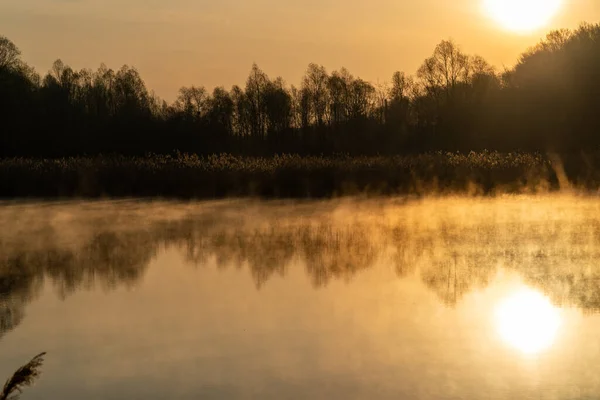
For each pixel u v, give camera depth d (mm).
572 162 31594
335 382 9922
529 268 16125
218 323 12594
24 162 34531
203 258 18078
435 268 16391
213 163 32812
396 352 11008
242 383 9953
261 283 15414
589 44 50781
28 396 9664
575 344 11250
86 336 12062
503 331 11914
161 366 10617
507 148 47906
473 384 9805
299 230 21734
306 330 12125
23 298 14578
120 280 15977
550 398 9297
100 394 9688
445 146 51000
